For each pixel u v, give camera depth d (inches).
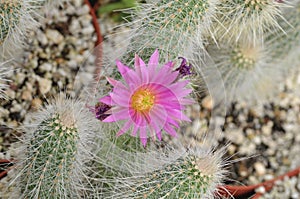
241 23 18.2
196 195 15.0
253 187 22.0
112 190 16.9
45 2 22.2
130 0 23.2
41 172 16.1
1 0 17.6
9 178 18.9
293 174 22.6
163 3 16.3
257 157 23.4
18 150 18.3
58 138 15.6
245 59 20.1
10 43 19.5
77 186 17.4
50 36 22.8
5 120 21.4
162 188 15.1
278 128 23.9
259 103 23.9
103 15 23.8
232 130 23.6
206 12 16.3
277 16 20.2
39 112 18.7
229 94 21.7
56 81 22.4
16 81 21.9
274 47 20.9
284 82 24.3
